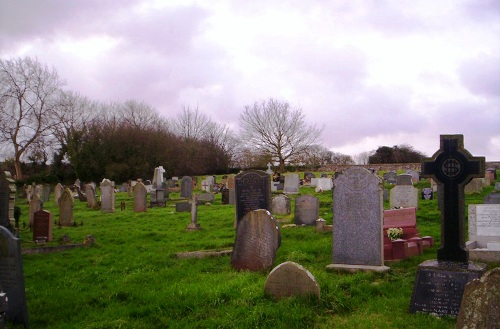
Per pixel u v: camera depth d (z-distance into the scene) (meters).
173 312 7.56
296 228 16.89
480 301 5.02
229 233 16.23
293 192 34.53
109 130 60.62
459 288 7.06
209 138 78.31
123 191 46.09
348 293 8.25
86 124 64.69
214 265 11.12
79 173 58.12
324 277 9.02
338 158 83.56
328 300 7.68
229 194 28.64
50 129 59.47
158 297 8.24
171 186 45.22
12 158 61.72
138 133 61.34
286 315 6.98
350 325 6.75
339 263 10.20
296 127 68.75
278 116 68.81
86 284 9.81
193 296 8.12
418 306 7.25
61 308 8.12
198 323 7.03
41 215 15.45
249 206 16.33
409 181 22.91
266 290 7.88
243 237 10.43
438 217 17.88
